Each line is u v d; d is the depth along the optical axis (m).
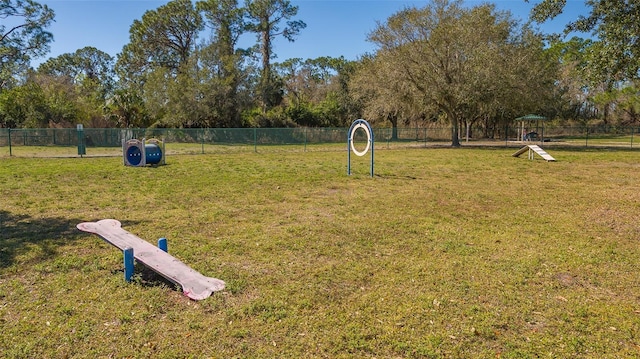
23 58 30.44
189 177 12.70
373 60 32.28
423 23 26.34
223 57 37.00
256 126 40.69
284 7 42.31
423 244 5.71
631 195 9.64
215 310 3.69
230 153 23.77
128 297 3.92
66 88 46.44
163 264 4.23
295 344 3.16
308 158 20.31
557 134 42.03
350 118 47.56
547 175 13.44
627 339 3.24
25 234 6.12
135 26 41.41
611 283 4.36
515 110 33.00
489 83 25.28
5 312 3.62
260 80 41.59
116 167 15.41
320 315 3.62
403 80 26.98
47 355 2.98
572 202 8.80
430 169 15.13
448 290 4.14
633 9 8.23
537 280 4.41
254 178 12.50
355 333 3.31
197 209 8.05
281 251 5.39
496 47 25.80
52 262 4.88
